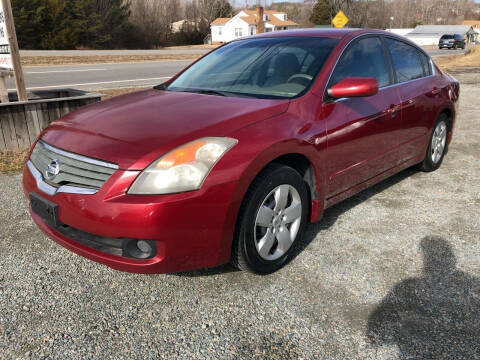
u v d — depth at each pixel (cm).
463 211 370
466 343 212
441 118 453
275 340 215
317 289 256
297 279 267
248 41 372
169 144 220
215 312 236
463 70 1667
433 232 330
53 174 240
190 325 226
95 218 216
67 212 227
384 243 312
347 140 302
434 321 228
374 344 212
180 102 281
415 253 299
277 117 258
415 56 420
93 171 224
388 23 8094
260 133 242
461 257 293
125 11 4906
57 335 218
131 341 214
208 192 218
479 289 256
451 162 512
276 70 313
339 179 308
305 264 284
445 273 273
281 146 247
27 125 536
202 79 336
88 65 2011
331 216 358
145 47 5112
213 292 254
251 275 272
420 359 202
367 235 325
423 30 6981
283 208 264
